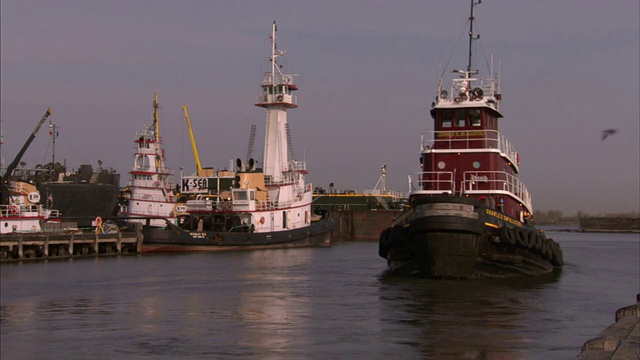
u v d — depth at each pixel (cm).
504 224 4050
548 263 4816
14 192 7444
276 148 8619
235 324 2792
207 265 5666
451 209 3812
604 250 9106
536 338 2489
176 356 2264
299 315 2988
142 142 8712
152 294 3762
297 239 8356
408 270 4250
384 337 2500
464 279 3981
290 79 8662
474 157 4478
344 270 5119
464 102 4550
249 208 7931
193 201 8088
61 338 2573
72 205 8738
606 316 2997
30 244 6431
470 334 2552
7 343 2505
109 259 6406
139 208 8644
